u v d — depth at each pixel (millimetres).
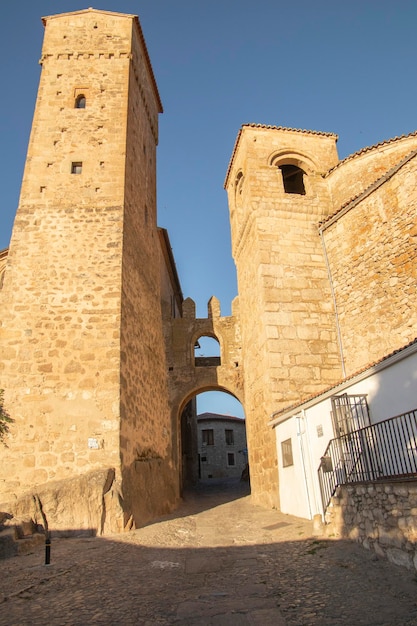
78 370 12727
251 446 18422
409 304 13844
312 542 8852
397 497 6746
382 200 15438
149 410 15188
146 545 9586
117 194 15469
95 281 13977
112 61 17859
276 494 14461
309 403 11898
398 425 8797
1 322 13234
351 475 9234
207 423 48250
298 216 18391
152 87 21766
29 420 12062
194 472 32281
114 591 6551
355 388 10391
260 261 17297
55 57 17750
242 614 5461
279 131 20094
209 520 13344
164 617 5480
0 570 7918
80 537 10469
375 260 15406
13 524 9914
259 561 7961
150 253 18266
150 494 13578
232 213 22562
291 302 16781
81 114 16703
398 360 9109
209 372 24672
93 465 11641
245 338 20016
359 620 5062
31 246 14391
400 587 5895
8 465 11586
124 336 13578
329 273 17375
